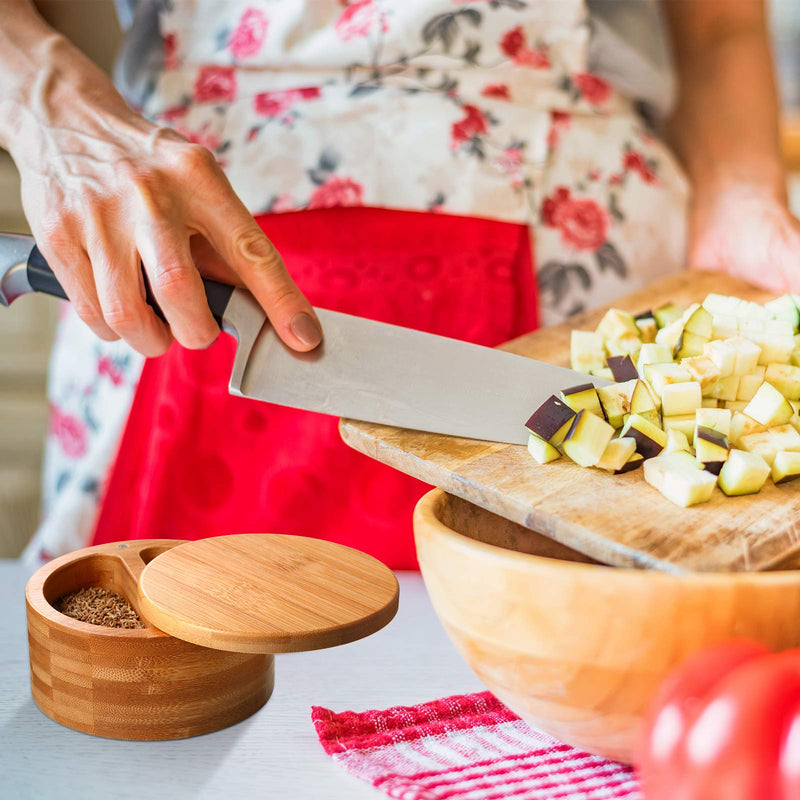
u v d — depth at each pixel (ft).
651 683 1.64
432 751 1.98
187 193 2.44
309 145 3.34
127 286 2.37
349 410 2.51
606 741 1.79
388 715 2.10
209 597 2.03
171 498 3.52
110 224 2.40
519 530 2.31
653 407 2.42
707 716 1.30
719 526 2.04
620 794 1.80
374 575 2.18
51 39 2.97
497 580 1.69
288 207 3.37
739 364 2.44
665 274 3.93
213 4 3.33
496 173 3.38
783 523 2.06
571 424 2.30
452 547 1.76
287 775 1.94
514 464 2.34
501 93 3.40
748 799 1.24
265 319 2.56
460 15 3.23
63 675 2.06
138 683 2.02
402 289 3.43
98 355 3.77
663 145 4.04
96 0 7.97
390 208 3.37
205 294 2.40
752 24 4.25
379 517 3.46
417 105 3.33
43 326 8.80
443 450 2.40
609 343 2.88
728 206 4.06
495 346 3.49
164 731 2.06
